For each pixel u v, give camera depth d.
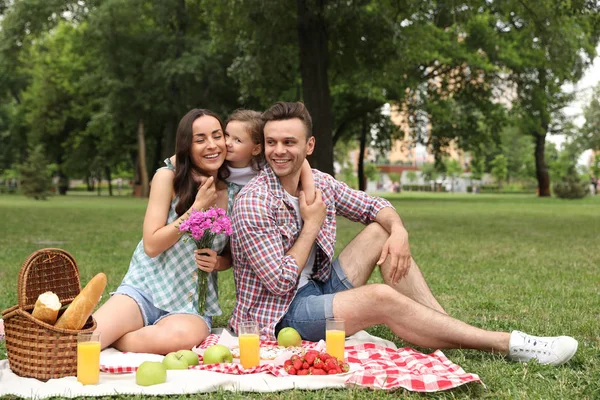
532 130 39.84
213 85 32.66
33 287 3.84
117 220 19.44
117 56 34.19
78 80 43.69
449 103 36.66
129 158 53.94
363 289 4.08
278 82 22.28
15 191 59.22
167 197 4.31
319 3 17.03
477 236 14.29
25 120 50.25
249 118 4.41
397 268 4.30
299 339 4.17
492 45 30.03
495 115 35.59
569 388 3.47
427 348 4.39
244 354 3.73
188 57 31.94
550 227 17.30
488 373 3.65
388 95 35.06
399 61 18.97
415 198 49.00
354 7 16.66
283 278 4.10
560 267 9.19
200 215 4.05
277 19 17.36
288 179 4.34
